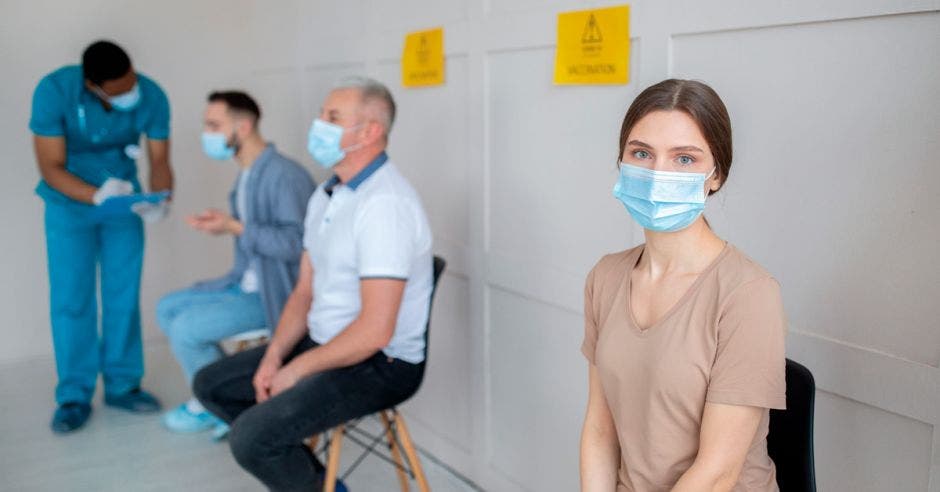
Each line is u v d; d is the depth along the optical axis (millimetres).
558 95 1938
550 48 1941
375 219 1885
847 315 1364
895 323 1295
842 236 1355
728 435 1105
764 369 1088
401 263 1869
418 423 2787
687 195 1133
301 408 1808
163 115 3102
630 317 1224
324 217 2043
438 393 2646
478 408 2424
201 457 2762
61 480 2604
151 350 3953
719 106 1134
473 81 2229
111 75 2719
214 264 4137
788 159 1424
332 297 2023
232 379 2105
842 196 1347
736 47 1486
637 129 1161
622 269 1287
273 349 2107
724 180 1188
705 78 1556
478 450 2457
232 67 3998
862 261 1331
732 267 1140
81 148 2945
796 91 1394
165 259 4043
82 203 2955
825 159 1364
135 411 3166
